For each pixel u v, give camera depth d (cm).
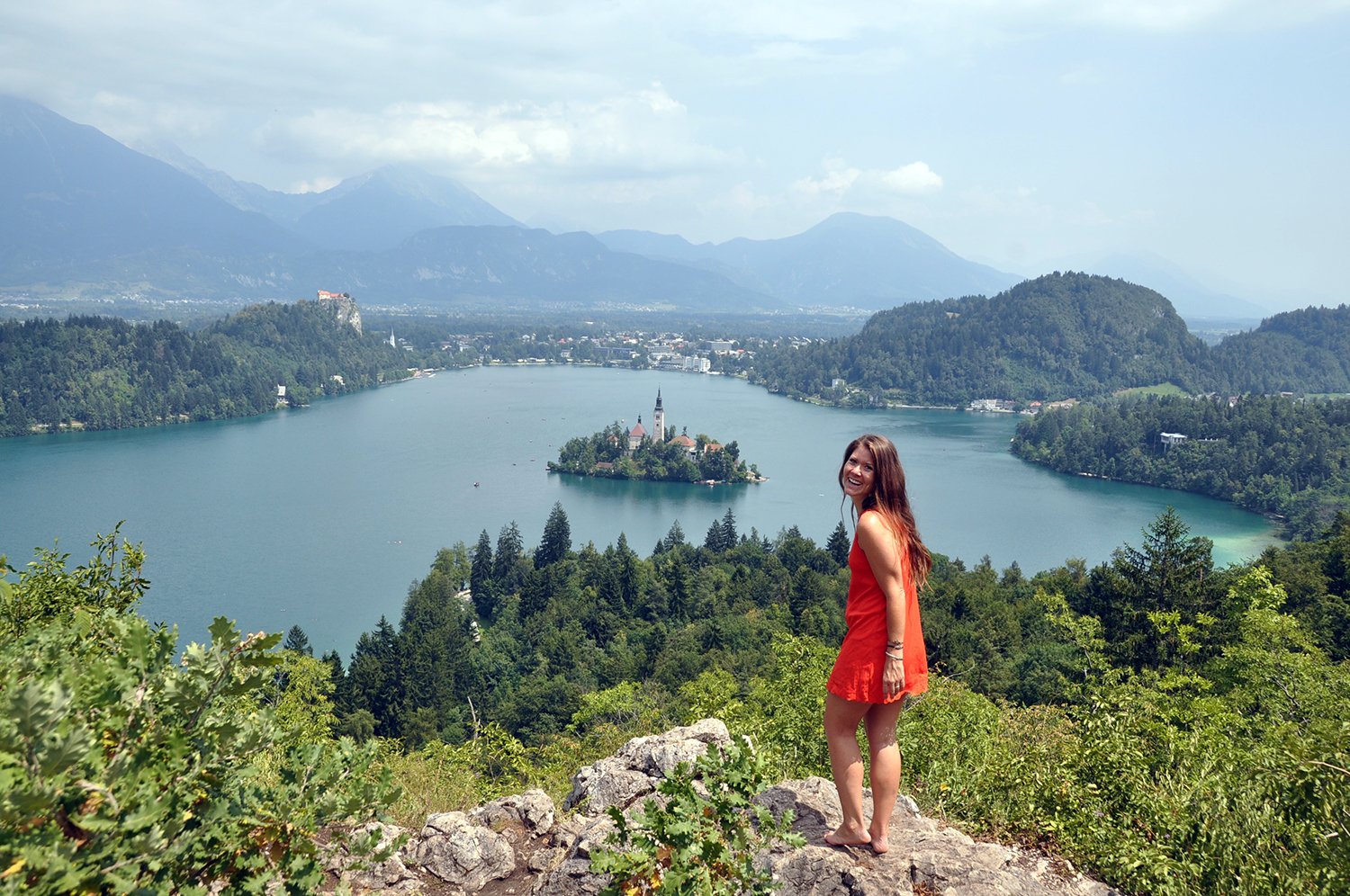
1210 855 562
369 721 5475
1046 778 653
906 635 496
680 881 410
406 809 807
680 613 8531
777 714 1165
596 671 6788
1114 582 3288
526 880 635
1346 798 574
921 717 866
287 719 1484
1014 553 11294
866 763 783
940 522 12912
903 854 505
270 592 9600
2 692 378
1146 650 2888
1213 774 656
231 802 402
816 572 8569
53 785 321
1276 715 1570
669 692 4866
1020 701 3872
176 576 9938
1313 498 13438
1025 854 579
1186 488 16038
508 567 10138
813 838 534
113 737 380
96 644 485
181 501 13400
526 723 5381
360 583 10000
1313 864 534
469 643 7912
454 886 628
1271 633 1970
